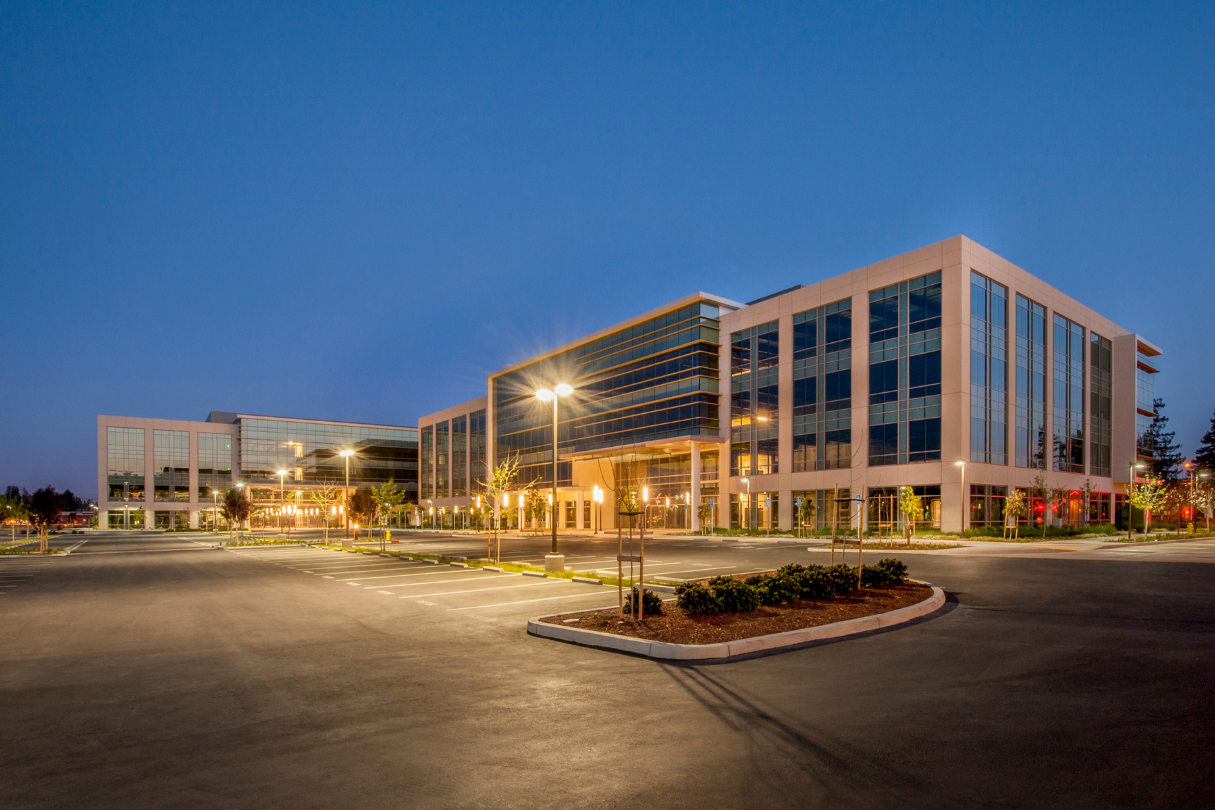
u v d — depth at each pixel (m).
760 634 10.43
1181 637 10.61
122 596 17.92
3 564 32.25
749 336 54.00
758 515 51.72
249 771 5.70
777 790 5.14
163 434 106.56
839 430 46.50
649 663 9.34
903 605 13.10
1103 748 5.92
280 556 34.41
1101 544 34.78
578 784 5.32
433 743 6.31
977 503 40.03
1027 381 45.44
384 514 62.28
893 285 44.09
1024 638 10.65
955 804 4.86
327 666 9.45
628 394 63.06
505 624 12.54
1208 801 4.86
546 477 73.31
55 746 6.37
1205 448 81.81
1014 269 44.75
